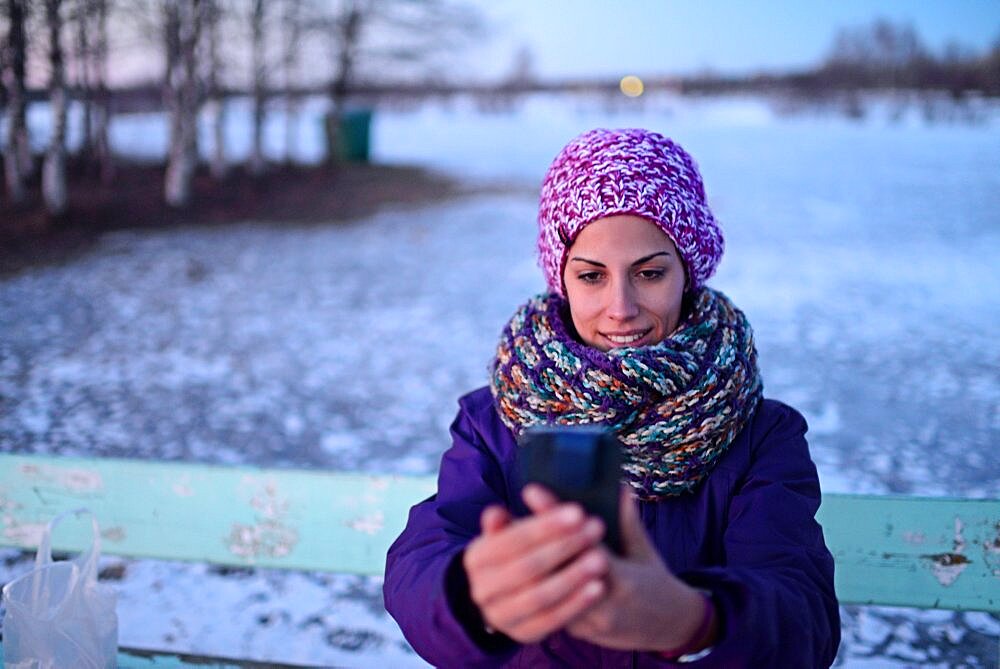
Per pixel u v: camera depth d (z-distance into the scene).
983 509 1.93
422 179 16.23
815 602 1.13
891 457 4.52
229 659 1.97
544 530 0.76
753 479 1.34
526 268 9.34
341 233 11.37
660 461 1.31
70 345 6.47
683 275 1.38
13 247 9.74
